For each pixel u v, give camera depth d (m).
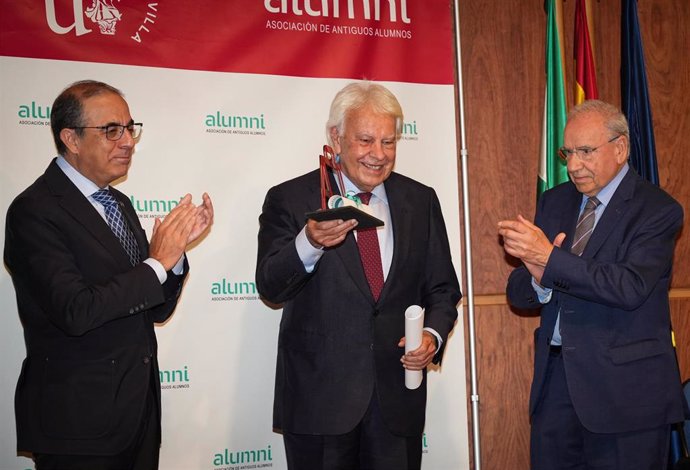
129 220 2.41
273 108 3.17
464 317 3.44
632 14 3.58
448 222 3.35
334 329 2.34
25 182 2.84
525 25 3.67
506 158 3.61
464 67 3.58
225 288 3.09
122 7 3.00
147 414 2.25
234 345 3.09
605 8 3.77
